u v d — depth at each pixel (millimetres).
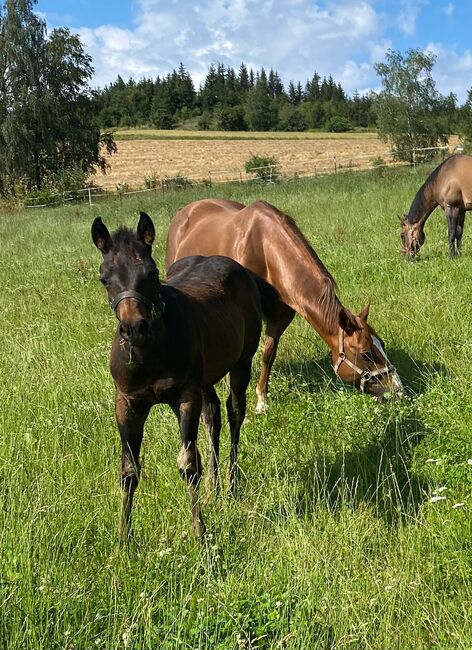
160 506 2859
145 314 2428
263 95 80688
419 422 3543
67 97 31203
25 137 29141
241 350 3385
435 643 2135
